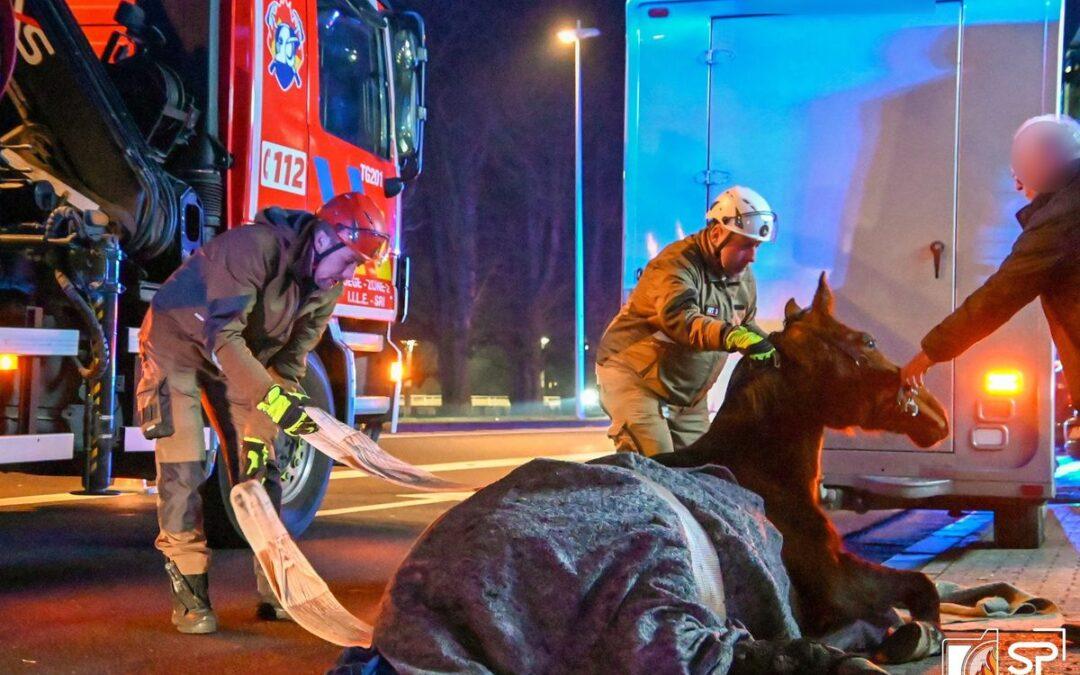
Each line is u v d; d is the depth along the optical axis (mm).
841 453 9289
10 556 8195
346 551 8656
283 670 5484
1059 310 5441
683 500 4055
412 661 3510
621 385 6605
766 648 3734
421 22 11195
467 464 16438
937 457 9141
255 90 9164
